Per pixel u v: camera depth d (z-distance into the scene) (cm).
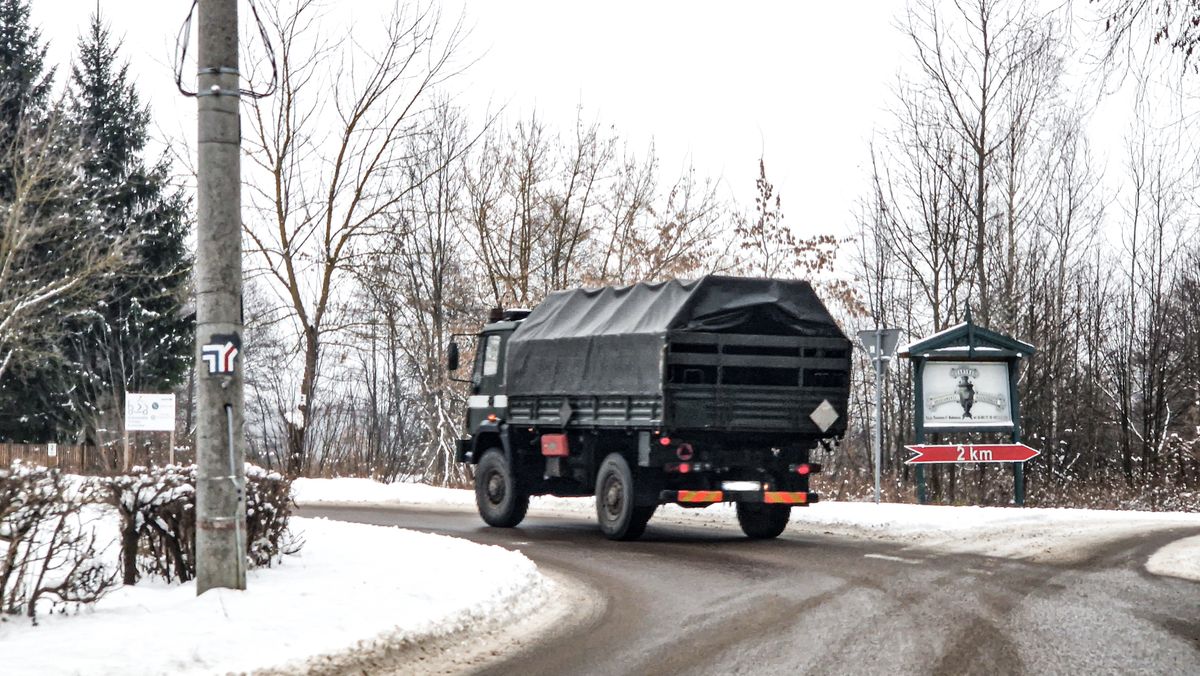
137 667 701
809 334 1717
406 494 2709
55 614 863
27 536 957
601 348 1752
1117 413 4141
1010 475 3183
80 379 4912
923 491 2366
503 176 3941
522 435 1972
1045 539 1648
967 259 3362
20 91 4922
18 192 3394
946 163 3281
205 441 953
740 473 1711
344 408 5191
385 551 1315
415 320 4281
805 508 2059
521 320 2056
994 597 1075
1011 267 3309
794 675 755
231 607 880
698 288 1652
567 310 1891
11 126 4772
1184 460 3734
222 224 950
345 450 4784
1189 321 4175
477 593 1035
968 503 2784
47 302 4000
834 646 849
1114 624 927
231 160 953
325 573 1104
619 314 1761
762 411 1669
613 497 1716
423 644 853
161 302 5103
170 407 3028
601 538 1761
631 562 1421
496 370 2039
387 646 823
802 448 1747
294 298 3002
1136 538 1656
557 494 1973
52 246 4247
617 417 1703
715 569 1341
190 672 707
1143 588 1134
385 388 5347
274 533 1184
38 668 680
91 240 4028
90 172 4972
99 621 834
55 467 938
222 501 955
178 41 970
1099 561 1368
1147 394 4006
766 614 1002
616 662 812
